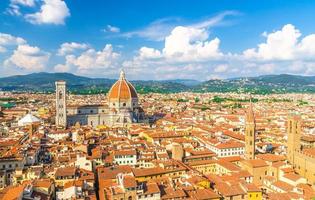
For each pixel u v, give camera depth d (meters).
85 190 167.12
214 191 176.00
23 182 170.75
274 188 191.38
